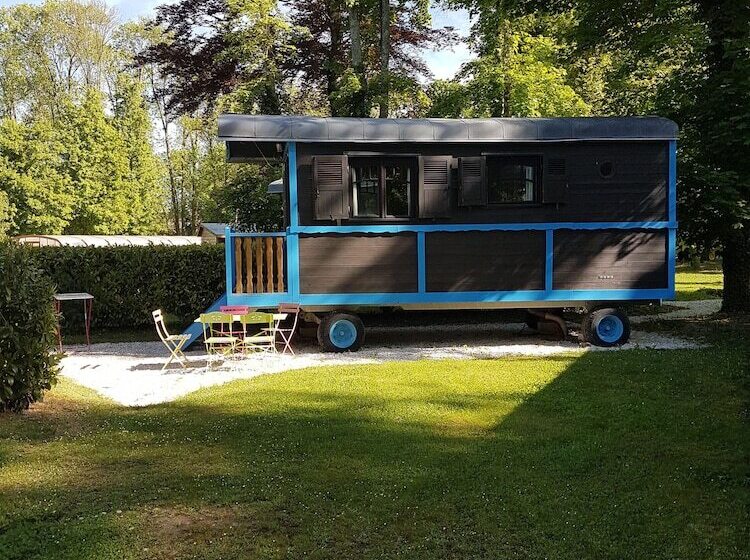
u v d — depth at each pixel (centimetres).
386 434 561
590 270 1016
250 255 997
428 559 359
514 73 1694
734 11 1120
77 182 3209
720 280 2219
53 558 361
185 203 4191
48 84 3856
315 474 473
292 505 424
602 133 984
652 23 1277
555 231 1010
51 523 402
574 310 1184
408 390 712
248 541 379
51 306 677
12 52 3853
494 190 1005
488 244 1005
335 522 401
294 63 1903
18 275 643
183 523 401
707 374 754
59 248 1299
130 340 1220
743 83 1056
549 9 1390
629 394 680
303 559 360
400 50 1936
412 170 991
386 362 893
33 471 487
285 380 776
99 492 447
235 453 521
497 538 381
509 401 663
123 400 720
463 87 1762
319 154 979
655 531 386
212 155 3622
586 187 1005
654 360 842
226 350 971
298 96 2028
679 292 1809
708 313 1310
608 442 536
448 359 910
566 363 841
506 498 432
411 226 991
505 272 1009
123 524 398
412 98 1827
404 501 428
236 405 666
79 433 582
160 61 1919
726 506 416
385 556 362
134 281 1325
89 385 803
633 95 1425
